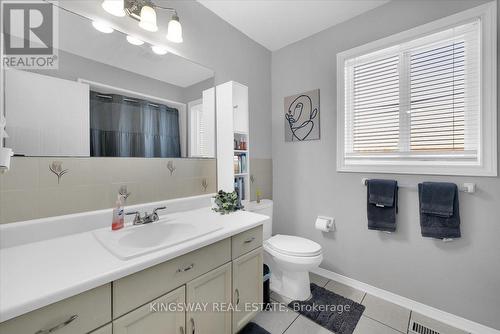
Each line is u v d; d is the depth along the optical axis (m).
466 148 1.48
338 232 2.01
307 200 2.21
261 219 1.39
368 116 1.90
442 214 1.42
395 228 1.65
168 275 0.92
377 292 1.79
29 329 0.60
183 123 1.60
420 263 1.60
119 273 0.74
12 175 0.95
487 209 1.37
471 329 1.41
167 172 1.51
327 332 1.41
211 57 1.81
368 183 1.76
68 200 1.09
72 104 1.11
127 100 1.31
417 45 1.63
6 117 0.93
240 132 1.86
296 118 2.27
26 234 0.96
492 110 1.34
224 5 1.75
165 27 1.51
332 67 2.02
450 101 1.54
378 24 1.76
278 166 2.44
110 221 1.20
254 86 2.26
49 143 1.04
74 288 0.64
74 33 1.12
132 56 1.33
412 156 1.68
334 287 1.92
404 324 1.47
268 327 1.45
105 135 1.22
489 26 1.34
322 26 2.02
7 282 0.66
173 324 0.94
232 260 1.23
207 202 1.72
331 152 2.04
